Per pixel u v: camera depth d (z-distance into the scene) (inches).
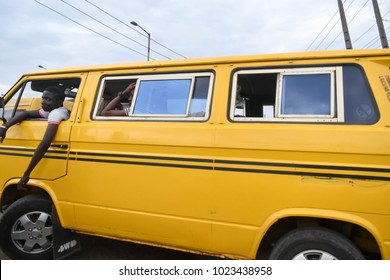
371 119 80.3
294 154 83.1
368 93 82.3
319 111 85.7
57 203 109.9
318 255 81.7
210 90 96.8
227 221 87.8
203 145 91.7
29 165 108.0
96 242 140.7
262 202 84.7
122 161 101.3
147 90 106.3
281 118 87.5
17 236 117.4
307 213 80.0
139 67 108.6
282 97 89.6
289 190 82.4
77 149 108.3
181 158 93.7
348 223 82.6
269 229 87.0
